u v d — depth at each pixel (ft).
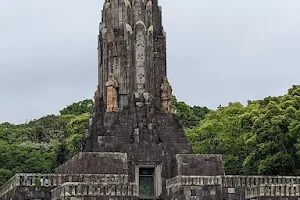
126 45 244.01
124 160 220.23
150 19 249.55
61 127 462.19
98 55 254.88
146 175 231.30
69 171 223.10
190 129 382.22
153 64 245.45
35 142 409.49
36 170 349.00
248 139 266.98
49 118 474.08
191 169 222.07
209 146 320.91
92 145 232.12
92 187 201.57
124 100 239.71
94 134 232.73
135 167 226.99
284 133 249.75
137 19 248.32
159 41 249.75
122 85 240.73
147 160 228.43
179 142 233.76
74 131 372.99
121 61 242.58
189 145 233.76
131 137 231.50
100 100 242.58
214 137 329.11
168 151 230.48
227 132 318.45
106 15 250.16
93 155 218.18
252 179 221.25
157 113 239.09
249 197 213.66
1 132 422.82
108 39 245.86
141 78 241.55
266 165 249.34
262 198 206.39
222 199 215.10
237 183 219.00
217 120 348.79
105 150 227.40
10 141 409.28
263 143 256.11
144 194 228.84
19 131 437.17
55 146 382.63
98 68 253.85
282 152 250.78
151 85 242.58
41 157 358.64
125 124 233.76
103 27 249.75
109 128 231.91
